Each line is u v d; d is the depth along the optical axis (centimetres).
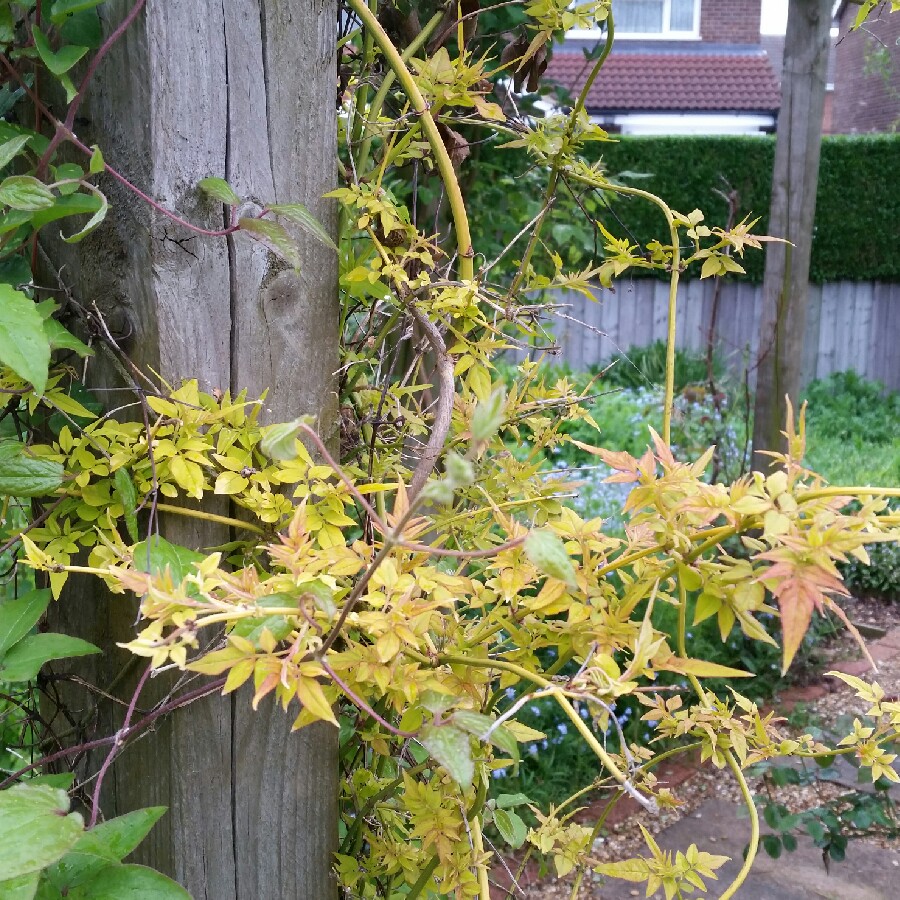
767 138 348
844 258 369
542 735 43
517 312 54
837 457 279
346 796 58
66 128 41
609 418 279
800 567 33
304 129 47
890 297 373
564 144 61
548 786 121
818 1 144
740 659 152
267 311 47
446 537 52
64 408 44
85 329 46
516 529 43
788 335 157
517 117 65
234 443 47
